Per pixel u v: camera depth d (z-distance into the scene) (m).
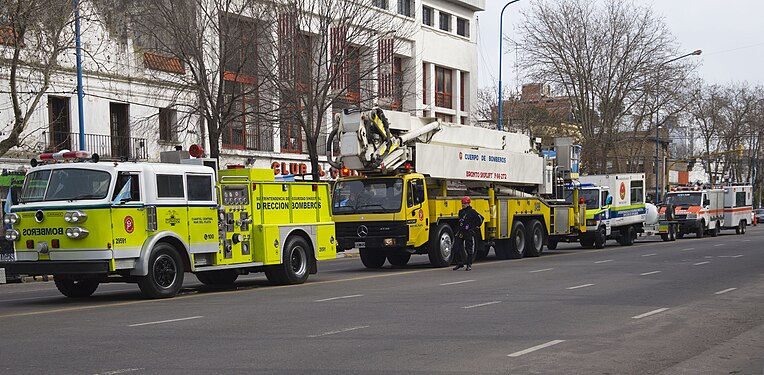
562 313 13.69
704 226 47.81
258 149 41.34
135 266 15.97
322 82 36.09
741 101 86.00
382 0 45.47
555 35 60.03
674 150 109.81
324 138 43.28
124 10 34.62
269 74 32.97
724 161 88.12
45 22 25.70
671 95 60.31
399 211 23.59
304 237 20.33
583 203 33.97
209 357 9.66
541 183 31.19
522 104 63.84
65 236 15.54
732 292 17.02
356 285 19.11
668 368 9.23
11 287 22.75
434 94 51.47
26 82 28.09
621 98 60.00
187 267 17.00
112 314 13.82
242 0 33.97
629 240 40.50
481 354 9.91
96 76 33.19
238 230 18.25
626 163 80.88
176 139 36.81
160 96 35.88
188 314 13.68
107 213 15.46
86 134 32.75
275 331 11.71
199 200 17.28
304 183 20.39
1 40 28.25
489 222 27.50
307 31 36.69
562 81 60.38
